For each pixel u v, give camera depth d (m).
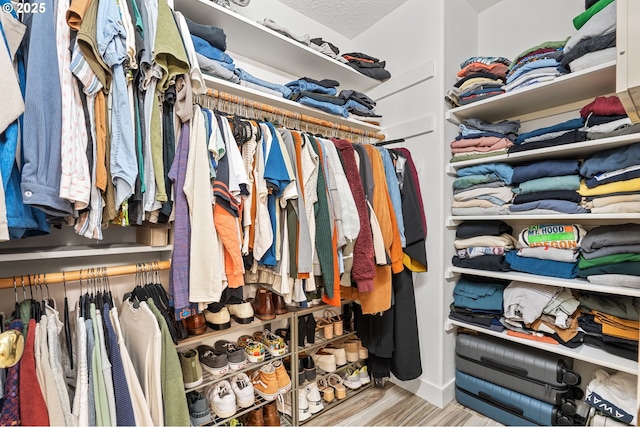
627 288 1.14
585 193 1.28
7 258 0.81
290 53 1.59
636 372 1.10
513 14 1.74
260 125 1.19
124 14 0.82
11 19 0.69
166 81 0.92
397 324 1.65
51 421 0.74
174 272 0.92
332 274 1.24
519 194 1.48
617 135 1.16
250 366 1.34
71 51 0.76
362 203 1.37
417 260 1.60
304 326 1.59
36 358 0.75
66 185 0.71
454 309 1.68
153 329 0.93
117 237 1.22
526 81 1.40
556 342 1.34
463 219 1.67
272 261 1.14
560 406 1.33
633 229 1.19
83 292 1.16
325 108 1.59
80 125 0.76
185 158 0.95
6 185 0.67
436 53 1.66
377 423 1.51
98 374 0.84
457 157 1.66
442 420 1.54
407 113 1.82
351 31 2.09
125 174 0.80
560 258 1.35
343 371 1.79
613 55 1.14
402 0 1.79
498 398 1.50
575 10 1.51
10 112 0.64
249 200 1.09
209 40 1.24
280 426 1.45
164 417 0.94
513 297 1.46
